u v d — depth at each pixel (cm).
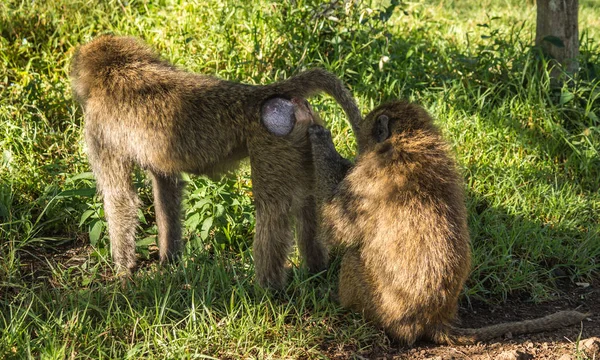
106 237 568
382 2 1094
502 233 600
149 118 506
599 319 514
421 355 454
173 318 478
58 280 529
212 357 423
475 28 1023
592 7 1367
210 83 515
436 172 462
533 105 739
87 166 642
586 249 598
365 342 466
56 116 709
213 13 816
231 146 504
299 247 540
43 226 591
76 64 542
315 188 491
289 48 776
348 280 482
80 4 853
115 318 466
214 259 540
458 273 459
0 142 652
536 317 524
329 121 704
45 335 437
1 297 505
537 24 798
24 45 778
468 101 750
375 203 460
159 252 575
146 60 528
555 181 677
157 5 876
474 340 470
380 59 770
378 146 469
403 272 452
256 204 500
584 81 763
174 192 558
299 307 498
